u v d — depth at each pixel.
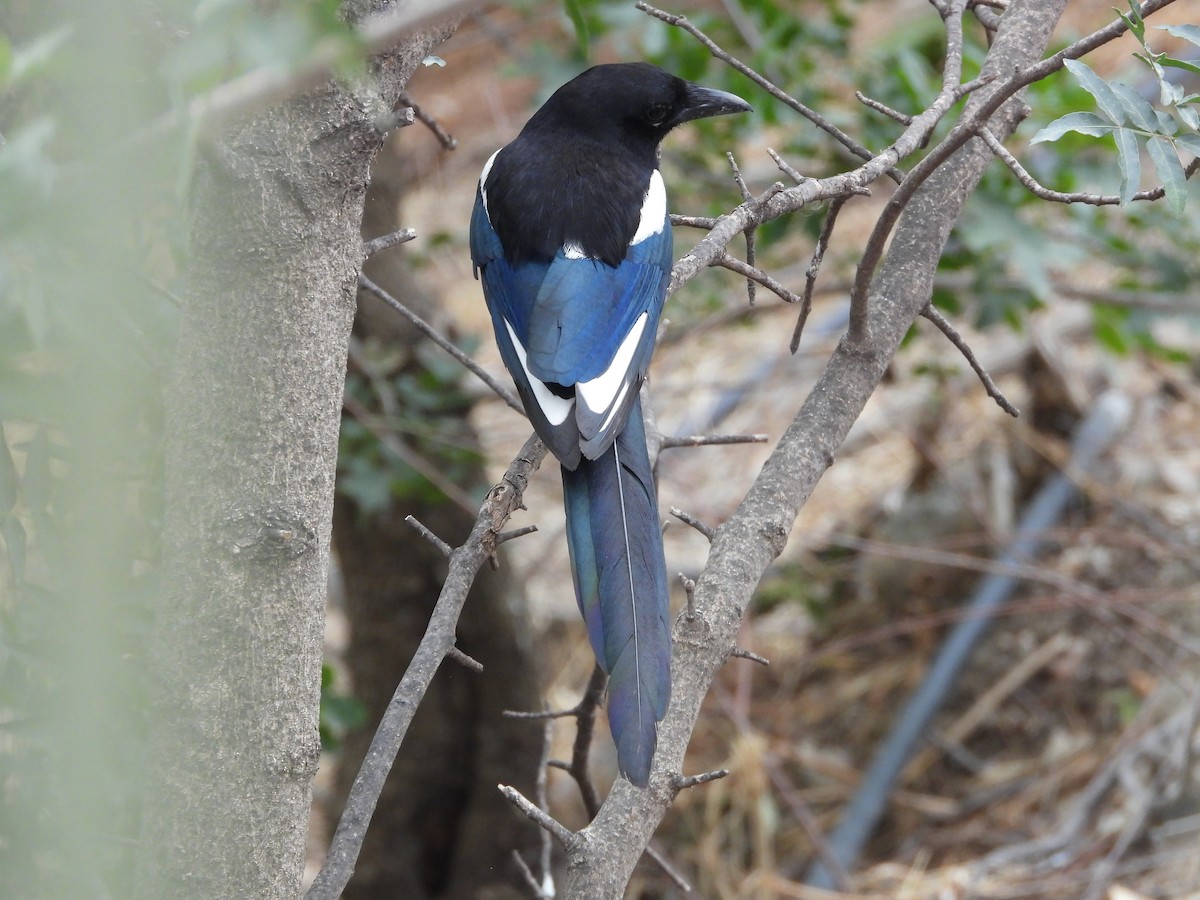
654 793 4.74
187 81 2.81
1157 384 15.89
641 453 5.73
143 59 2.99
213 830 4.01
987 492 14.79
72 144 3.27
